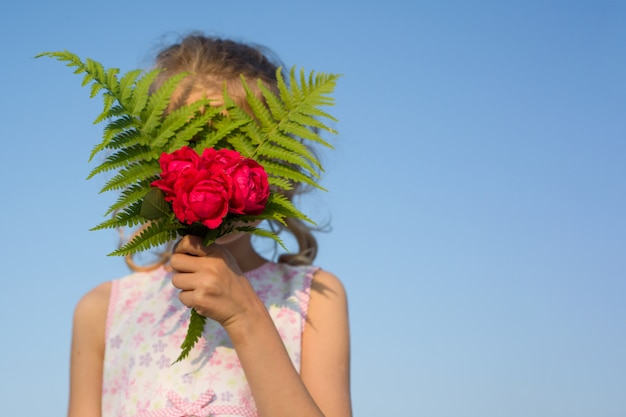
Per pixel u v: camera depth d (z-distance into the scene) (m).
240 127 2.10
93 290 2.60
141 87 2.01
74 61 1.96
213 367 2.34
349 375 2.44
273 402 1.96
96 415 2.42
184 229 1.93
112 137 1.92
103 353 2.49
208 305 1.95
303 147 2.06
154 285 2.57
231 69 2.52
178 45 2.66
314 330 2.45
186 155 1.85
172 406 2.29
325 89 2.15
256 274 2.54
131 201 1.87
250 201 1.80
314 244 2.89
